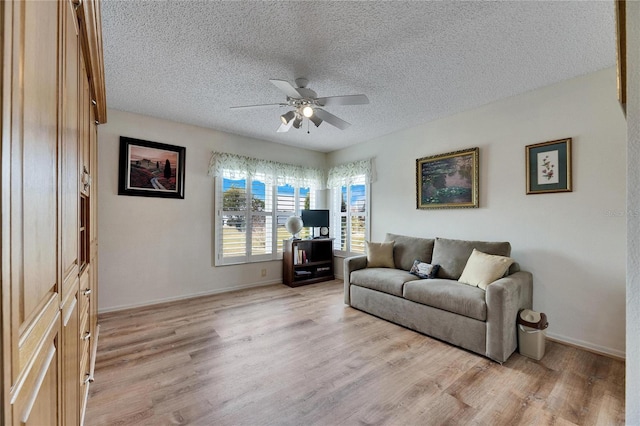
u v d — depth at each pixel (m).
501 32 1.96
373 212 4.57
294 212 5.08
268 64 2.39
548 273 2.75
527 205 2.90
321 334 2.82
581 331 2.56
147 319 3.13
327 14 1.80
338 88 2.81
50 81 0.75
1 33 0.46
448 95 2.98
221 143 4.23
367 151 4.68
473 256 2.94
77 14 1.16
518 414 1.71
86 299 1.66
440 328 2.69
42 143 0.69
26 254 0.58
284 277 4.79
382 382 2.03
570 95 2.63
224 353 2.41
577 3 1.69
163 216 3.74
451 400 1.84
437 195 3.68
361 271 3.58
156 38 2.04
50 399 0.79
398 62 2.35
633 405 0.58
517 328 2.47
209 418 1.66
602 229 2.46
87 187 1.64
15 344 0.52
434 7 1.73
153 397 1.83
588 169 2.53
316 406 1.77
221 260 4.22
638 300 0.58
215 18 1.84
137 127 3.54
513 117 3.00
